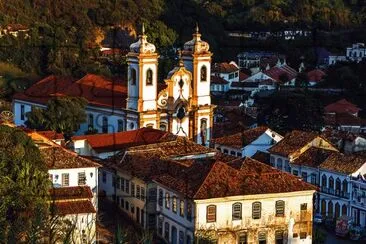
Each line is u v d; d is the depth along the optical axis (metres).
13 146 80.19
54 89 133.50
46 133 109.25
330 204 103.81
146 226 87.69
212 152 101.38
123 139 109.75
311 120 139.38
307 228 87.06
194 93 127.56
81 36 172.88
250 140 118.56
